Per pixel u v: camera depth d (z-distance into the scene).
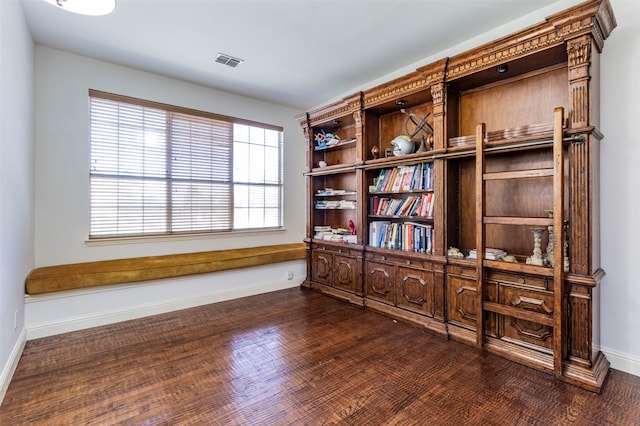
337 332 2.96
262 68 3.70
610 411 1.80
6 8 2.11
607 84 2.28
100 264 3.36
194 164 4.23
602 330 2.33
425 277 3.03
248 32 2.91
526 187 2.66
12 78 2.27
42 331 2.83
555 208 2.11
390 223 3.51
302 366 2.33
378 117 3.88
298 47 3.20
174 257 3.83
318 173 4.32
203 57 3.42
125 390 2.02
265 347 2.65
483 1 2.46
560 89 2.47
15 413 1.79
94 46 3.20
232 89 4.40
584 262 2.08
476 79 2.79
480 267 2.51
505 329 2.49
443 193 2.88
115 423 1.72
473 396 1.95
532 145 2.33
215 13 2.60
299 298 4.04
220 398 1.94
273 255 4.30
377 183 3.66
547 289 2.26
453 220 3.02
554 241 2.11
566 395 1.95
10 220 2.23
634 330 2.21
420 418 1.75
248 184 4.76
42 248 3.21
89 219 3.48
